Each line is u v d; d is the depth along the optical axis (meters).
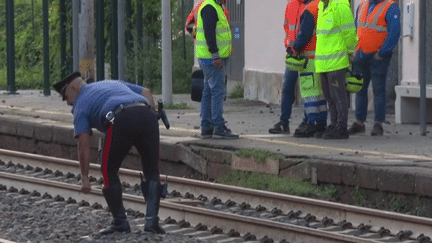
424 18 31.48
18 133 39.38
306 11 30.16
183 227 21.81
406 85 38.12
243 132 33.72
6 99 54.09
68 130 36.06
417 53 38.31
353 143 29.48
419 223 20.33
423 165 23.77
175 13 64.94
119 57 50.34
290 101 32.50
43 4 56.94
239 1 55.66
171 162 30.98
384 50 30.64
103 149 19.36
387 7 30.62
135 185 28.03
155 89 59.09
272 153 27.00
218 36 29.69
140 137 19.44
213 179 28.92
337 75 30.05
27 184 28.41
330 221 21.84
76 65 50.22
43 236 20.31
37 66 76.38
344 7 29.62
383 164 24.00
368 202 24.11
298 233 19.91
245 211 23.78
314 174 25.59
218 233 21.14
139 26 59.72
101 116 19.05
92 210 24.22
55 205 25.11
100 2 57.09
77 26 49.72
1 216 22.88
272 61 49.41
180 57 63.38
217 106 30.38
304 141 30.16
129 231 20.11
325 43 29.92
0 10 95.56
